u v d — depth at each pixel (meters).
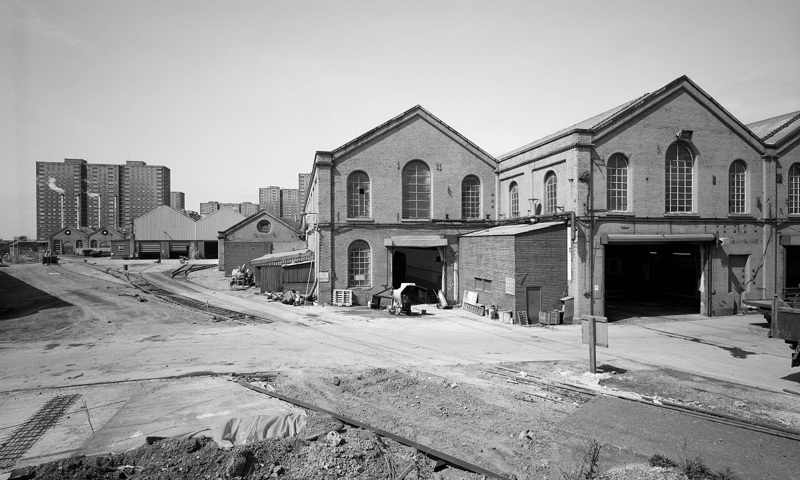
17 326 18.00
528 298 19.92
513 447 7.55
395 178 25.44
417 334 17.19
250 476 6.36
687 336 17.56
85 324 18.41
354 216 25.08
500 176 27.12
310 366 12.39
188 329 17.62
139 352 13.97
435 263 28.97
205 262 52.88
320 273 24.38
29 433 8.01
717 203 22.77
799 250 25.59
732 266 22.95
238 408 9.02
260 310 22.64
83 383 10.83
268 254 39.94
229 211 59.94
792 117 25.66
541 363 12.97
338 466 6.65
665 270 30.14
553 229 20.38
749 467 6.68
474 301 23.17
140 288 30.58
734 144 23.11
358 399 9.77
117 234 73.56
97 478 6.16
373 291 25.02
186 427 8.03
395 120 25.39
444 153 26.25
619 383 10.96
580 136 20.42
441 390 10.34
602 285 20.69
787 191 24.19
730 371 12.56
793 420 8.71
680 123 22.14
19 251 72.69
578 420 8.46
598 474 6.66
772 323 11.61
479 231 25.66
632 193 21.31
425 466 6.89
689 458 6.94
